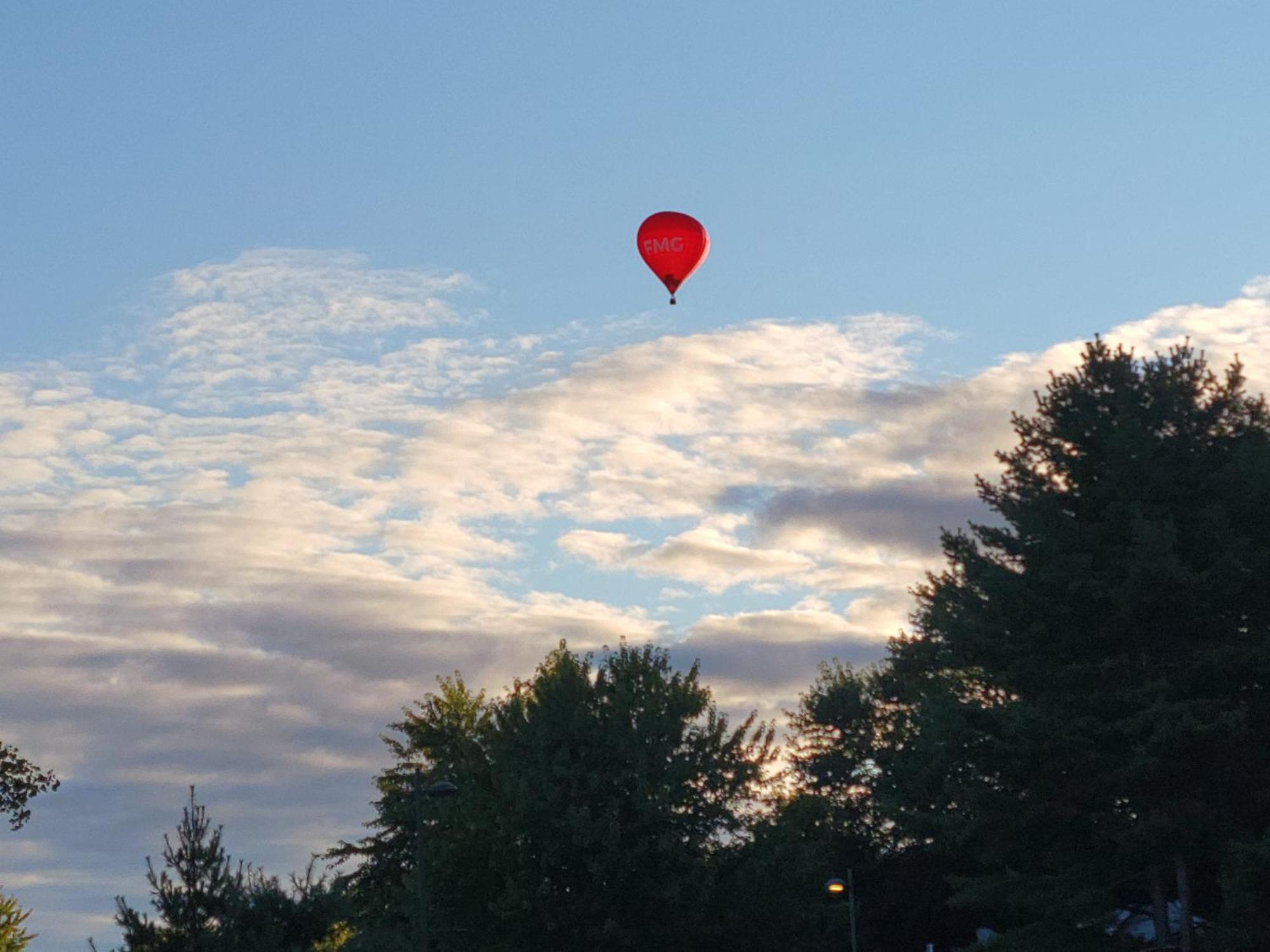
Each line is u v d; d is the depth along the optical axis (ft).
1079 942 141.79
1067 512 147.95
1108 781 135.33
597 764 172.86
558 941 164.76
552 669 183.11
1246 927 126.62
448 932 167.63
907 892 247.91
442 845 172.76
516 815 166.81
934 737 226.99
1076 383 151.94
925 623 228.02
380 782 229.25
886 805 239.91
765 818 175.32
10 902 173.06
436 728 231.50
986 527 151.53
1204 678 137.69
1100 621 142.82
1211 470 144.77
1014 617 144.87
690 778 170.50
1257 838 131.85
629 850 165.17
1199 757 135.74
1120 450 142.82
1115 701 137.80
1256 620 142.41
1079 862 141.79
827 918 194.49
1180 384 148.15
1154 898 138.62
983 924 246.06
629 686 176.65
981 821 142.61
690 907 164.55
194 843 143.74
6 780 160.04
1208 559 140.36
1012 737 141.28
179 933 140.77
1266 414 147.95
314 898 147.84
